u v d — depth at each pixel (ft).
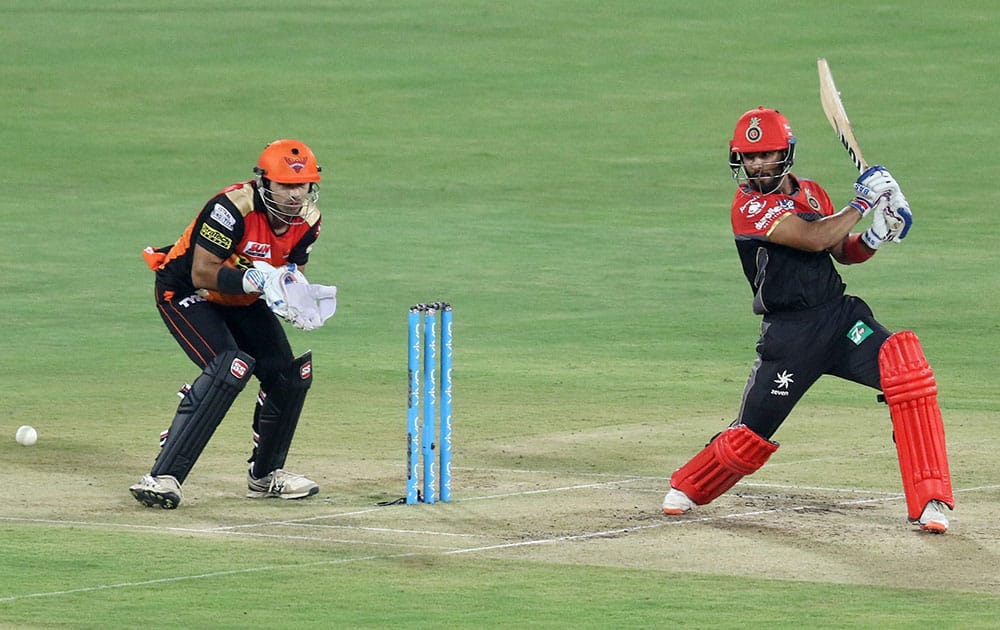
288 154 114.21
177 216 311.88
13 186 339.77
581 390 171.73
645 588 90.89
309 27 504.02
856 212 106.83
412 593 89.51
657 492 120.16
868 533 105.81
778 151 108.17
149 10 522.88
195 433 114.62
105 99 424.87
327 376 180.86
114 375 182.19
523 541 103.35
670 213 315.58
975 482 123.44
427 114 413.39
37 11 516.73
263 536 104.73
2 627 81.82
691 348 201.05
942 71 448.65
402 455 136.36
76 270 260.83
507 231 297.12
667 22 505.66
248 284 112.16
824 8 516.73
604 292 243.81
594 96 430.20
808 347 108.37
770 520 110.01
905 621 83.66
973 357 194.29
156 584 91.25
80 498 117.70
